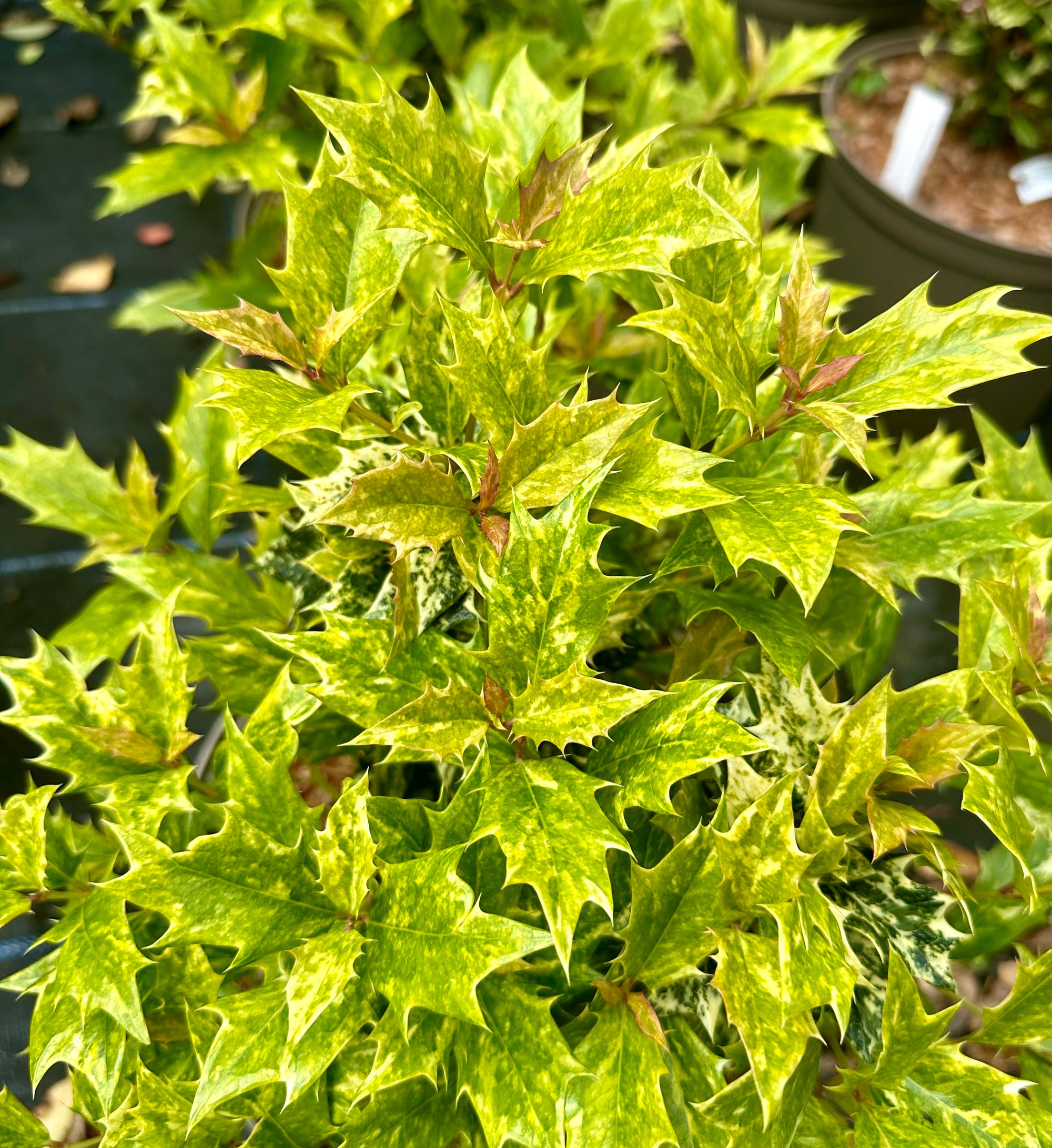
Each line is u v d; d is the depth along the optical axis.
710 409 0.23
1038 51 0.61
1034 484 0.28
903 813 0.21
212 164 0.37
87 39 0.92
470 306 0.23
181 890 0.18
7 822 0.21
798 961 0.18
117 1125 0.21
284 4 0.36
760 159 0.44
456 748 0.19
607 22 0.44
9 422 0.68
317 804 0.33
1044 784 0.25
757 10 0.78
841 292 0.30
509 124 0.27
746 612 0.22
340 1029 0.18
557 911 0.16
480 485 0.19
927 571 0.23
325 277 0.21
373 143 0.19
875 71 0.71
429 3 0.43
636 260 0.19
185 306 0.44
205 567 0.29
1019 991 0.22
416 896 0.18
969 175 0.68
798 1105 0.20
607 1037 0.19
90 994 0.19
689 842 0.19
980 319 0.20
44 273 0.76
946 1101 0.20
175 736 0.23
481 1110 0.18
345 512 0.19
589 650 0.19
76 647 0.28
